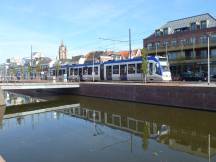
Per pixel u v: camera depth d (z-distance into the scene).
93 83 44.16
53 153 14.95
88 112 31.59
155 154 14.77
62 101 42.38
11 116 30.08
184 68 63.97
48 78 70.81
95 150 15.55
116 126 23.22
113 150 15.49
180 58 64.25
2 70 125.94
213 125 21.92
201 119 24.00
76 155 14.51
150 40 73.38
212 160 13.91
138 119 26.14
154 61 39.56
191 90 27.23
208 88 25.58
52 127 22.80
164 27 71.75
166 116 26.62
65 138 18.61
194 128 21.39
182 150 15.59
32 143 17.31
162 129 21.55
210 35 60.16
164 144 17.03
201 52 62.59
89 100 41.62
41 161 13.60
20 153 15.07
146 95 33.16
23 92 65.06
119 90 38.03
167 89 30.08
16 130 21.80
